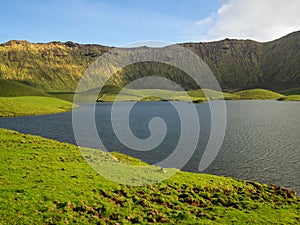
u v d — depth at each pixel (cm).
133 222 2305
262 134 9119
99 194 2708
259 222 2495
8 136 5116
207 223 2375
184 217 2461
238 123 12006
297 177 4766
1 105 16400
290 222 2539
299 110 18188
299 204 3203
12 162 3366
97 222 2217
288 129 10181
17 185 2627
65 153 4197
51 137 8312
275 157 6091
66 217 2197
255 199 3222
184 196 2998
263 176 4834
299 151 6619
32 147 4366
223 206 2919
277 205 3098
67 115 15450
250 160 5853
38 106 18025
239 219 2533
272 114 15912
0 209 2167
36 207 2267
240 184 3700
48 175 2997
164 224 2316
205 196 3111
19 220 2066
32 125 11088
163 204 2734
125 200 2666
